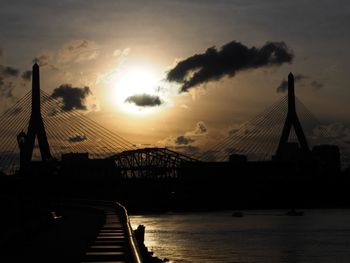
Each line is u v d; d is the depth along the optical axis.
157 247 98.12
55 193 84.31
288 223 168.38
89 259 28.33
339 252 95.56
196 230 136.62
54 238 39.56
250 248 99.19
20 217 49.53
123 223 47.91
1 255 30.12
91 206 88.06
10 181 76.19
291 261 83.75
